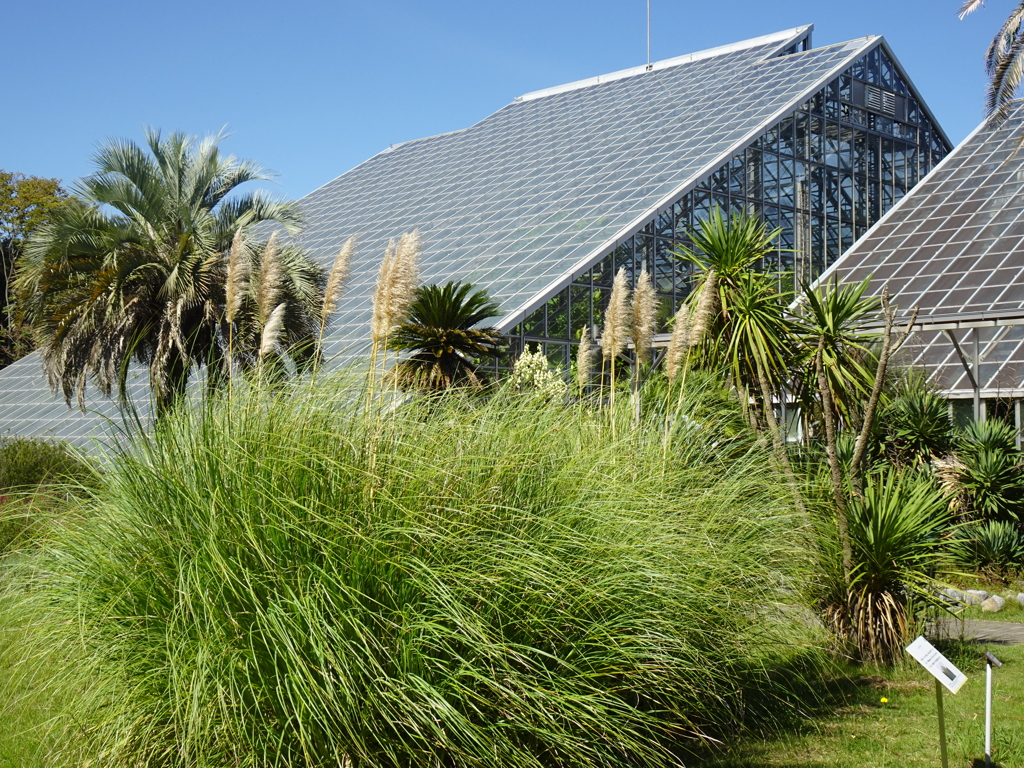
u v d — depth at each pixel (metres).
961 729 6.32
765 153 31.94
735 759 5.71
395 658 4.30
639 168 30.92
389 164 48.44
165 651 4.29
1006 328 18.59
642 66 48.34
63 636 4.59
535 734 4.60
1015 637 9.51
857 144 36.16
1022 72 12.84
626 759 5.14
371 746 4.28
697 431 7.73
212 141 18.67
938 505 8.69
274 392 5.12
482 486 5.10
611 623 5.05
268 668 4.23
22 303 17.45
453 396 5.82
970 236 22.41
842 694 7.13
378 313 5.48
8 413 29.17
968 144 27.83
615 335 7.88
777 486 7.46
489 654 4.29
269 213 18.58
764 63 39.78
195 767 4.20
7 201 48.53
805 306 10.82
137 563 4.56
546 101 49.84
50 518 5.21
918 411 14.65
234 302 5.70
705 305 8.37
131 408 5.24
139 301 16.41
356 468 4.70
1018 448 15.88
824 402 8.17
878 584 8.17
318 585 4.21
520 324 21.95
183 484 4.60
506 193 33.69
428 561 4.59
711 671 5.76
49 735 4.84
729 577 6.09
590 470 5.71
